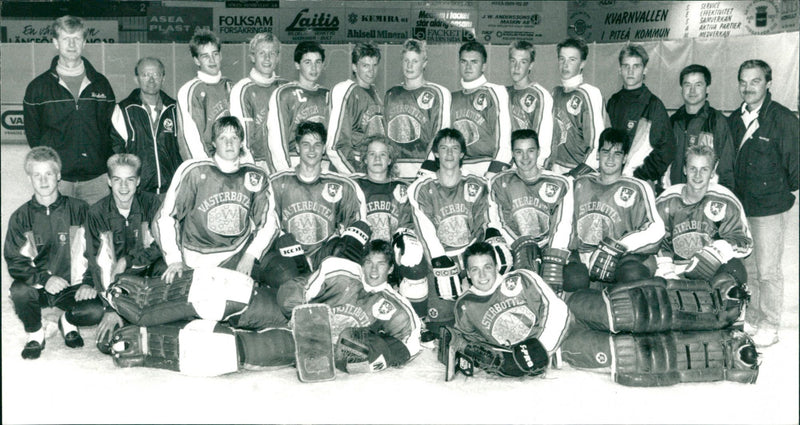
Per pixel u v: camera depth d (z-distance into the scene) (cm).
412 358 437
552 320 416
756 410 371
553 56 682
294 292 432
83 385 392
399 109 548
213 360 404
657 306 412
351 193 488
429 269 478
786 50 584
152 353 418
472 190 492
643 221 480
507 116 547
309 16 752
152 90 529
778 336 504
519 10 777
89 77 529
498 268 446
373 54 535
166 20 755
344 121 539
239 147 466
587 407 372
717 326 429
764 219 516
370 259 429
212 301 421
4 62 750
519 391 396
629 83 560
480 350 413
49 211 466
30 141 528
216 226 466
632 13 777
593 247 492
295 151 546
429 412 362
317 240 486
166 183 539
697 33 751
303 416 355
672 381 409
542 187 493
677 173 556
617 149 482
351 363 420
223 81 545
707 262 449
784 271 599
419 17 761
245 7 751
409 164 553
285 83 547
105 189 542
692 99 543
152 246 482
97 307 446
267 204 471
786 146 510
